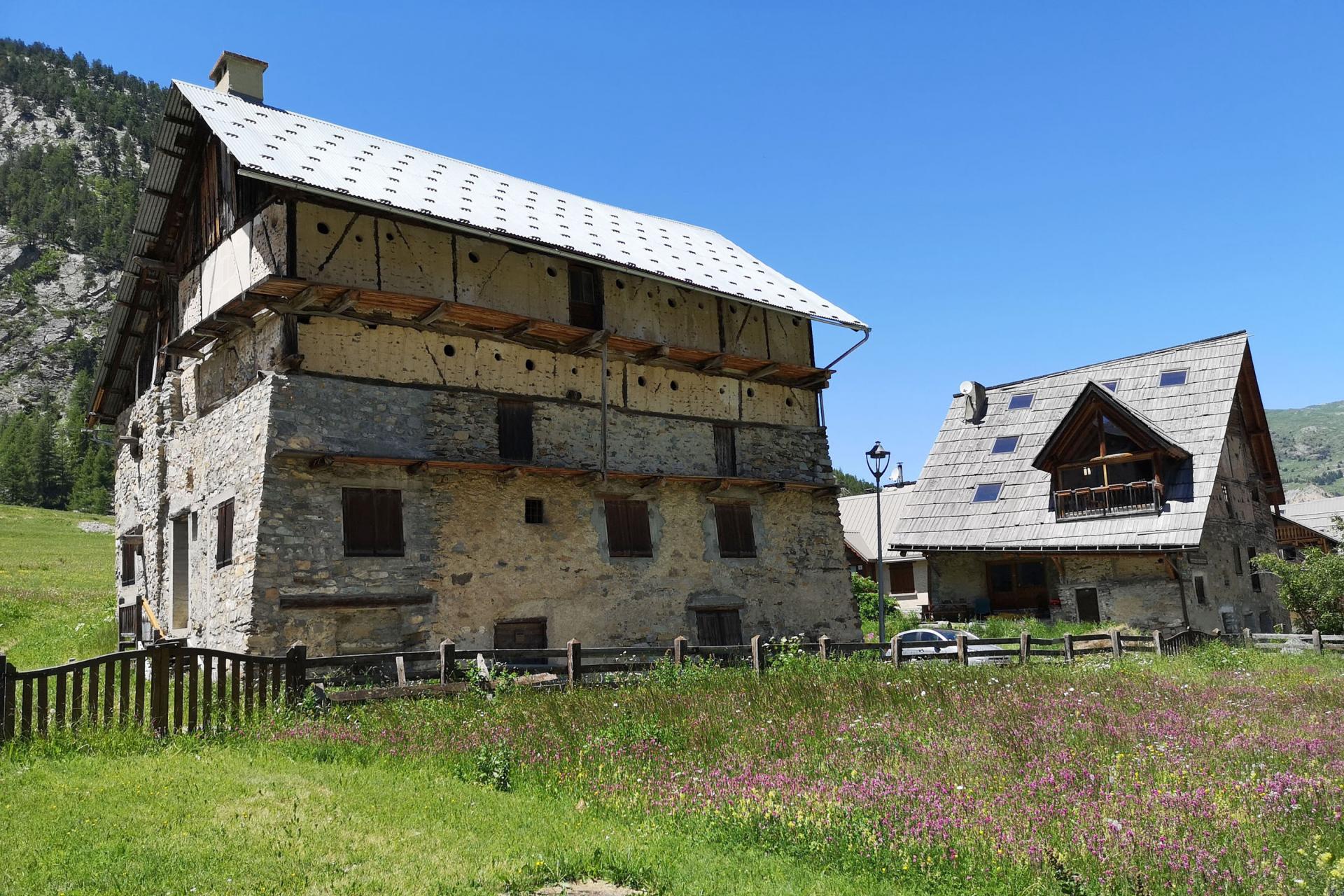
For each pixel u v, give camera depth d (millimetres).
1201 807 7691
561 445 21188
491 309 19406
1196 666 19406
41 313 174125
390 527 18375
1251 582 34500
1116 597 30547
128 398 26531
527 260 21312
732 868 6684
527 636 19938
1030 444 35031
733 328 24766
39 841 6883
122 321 24578
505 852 6922
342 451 18016
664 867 6625
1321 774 8891
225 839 7062
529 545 20188
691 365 23578
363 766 9711
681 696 13438
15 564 47250
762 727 11219
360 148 21547
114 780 8656
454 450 19531
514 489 20188
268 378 17469
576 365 21875
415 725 11258
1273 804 7770
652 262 22938
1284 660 21438
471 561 19266
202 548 19641
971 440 36531
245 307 17734
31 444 117812
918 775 8953
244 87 22359
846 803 7926
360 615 17828
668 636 22016
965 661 19328
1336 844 6867
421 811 7961
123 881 6176
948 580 34438
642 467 22438
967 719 11828
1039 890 6168
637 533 22062
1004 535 32719
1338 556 28906
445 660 13742
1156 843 6734
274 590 16797
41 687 10000
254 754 10039
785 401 25844
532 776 9148
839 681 14625
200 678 19109
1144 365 34719
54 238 189750
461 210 19844
